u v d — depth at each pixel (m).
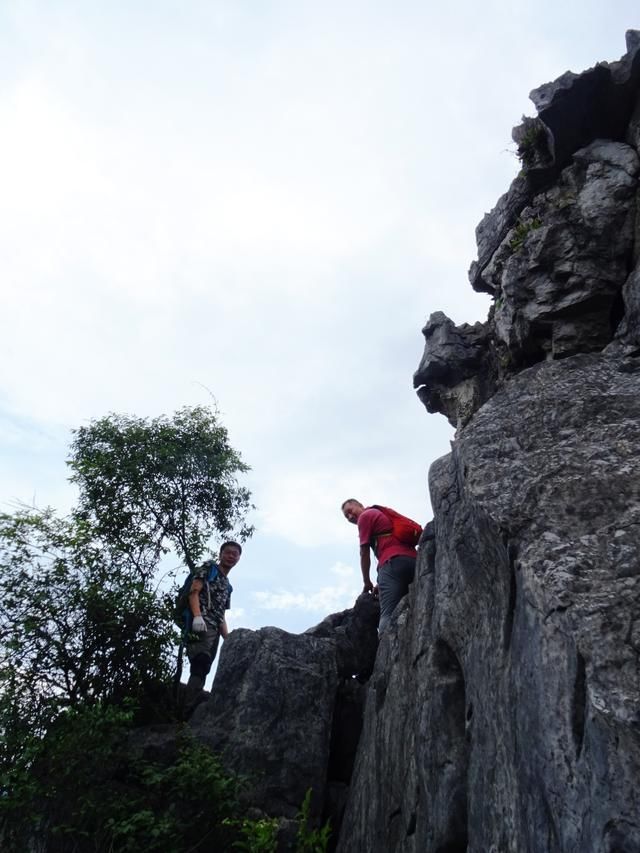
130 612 7.36
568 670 3.41
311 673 7.12
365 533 7.76
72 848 5.91
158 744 6.62
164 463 8.90
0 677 6.64
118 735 6.55
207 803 6.11
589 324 6.77
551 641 3.57
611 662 3.19
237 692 7.00
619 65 7.30
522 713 3.74
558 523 4.10
